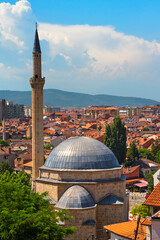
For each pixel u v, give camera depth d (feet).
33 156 323.57
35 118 324.39
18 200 174.40
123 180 243.19
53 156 251.39
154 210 144.15
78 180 237.25
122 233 171.12
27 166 476.13
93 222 222.69
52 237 158.71
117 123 558.15
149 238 148.77
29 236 155.74
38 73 333.21
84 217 219.61
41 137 325.83
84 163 240.53
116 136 552.82
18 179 326.85
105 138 563.07
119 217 234.17
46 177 247.09
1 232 155.12
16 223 150.82
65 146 253.24
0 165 412.36
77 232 217.97
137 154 558.56
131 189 450.71
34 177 322.55
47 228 155.94
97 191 235.40
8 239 153.99
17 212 161.58
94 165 241.14
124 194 244.83
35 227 158.30
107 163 245.86
